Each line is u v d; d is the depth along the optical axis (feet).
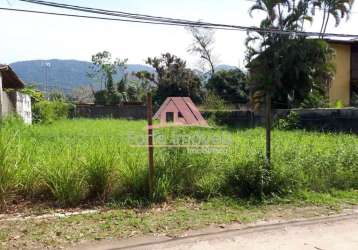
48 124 74.74
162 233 17.65
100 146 23.98
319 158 27.43
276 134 43.32
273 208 21.90
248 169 24.04
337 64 106.11
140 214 20.27
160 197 22.21
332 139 36.68
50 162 22.44
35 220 19.10
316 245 16.42
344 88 106.73
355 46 107.24
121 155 23.53
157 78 150.41
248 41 94.79
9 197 21.03
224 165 24.77
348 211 21.56
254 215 20.49
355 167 27.43
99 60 161.89
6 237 16.87
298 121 61.41
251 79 95.30
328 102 91.56
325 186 25.89
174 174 23.40
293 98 88.94
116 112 121.80
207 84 134.51
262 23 92.73
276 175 24.02
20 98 67.10
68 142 31.12
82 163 22.25
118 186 22.61
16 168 21.29
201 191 23.26
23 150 22.93
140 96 150.51
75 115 118.21
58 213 20.24
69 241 16.60
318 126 59.11
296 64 87.97
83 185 21.83
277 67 89.20
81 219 19.27
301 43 89.15
